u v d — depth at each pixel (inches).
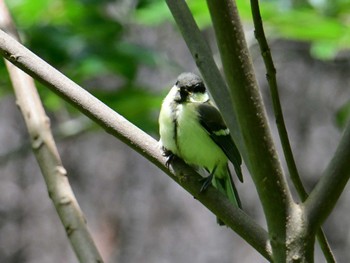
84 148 649.0
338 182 157.6
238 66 151.0
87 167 649.0
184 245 625.3
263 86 653.9
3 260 666.8
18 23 448.1
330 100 649.0
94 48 448.1
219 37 150.3
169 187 633.6
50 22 461.7
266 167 156.6
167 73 618.8
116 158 645.9
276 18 419.5
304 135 647.8
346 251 634.8
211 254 620.4
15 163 672.4
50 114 592.4
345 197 639.1
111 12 493.7
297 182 175.2
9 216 671.8
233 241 620.4
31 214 672.4
